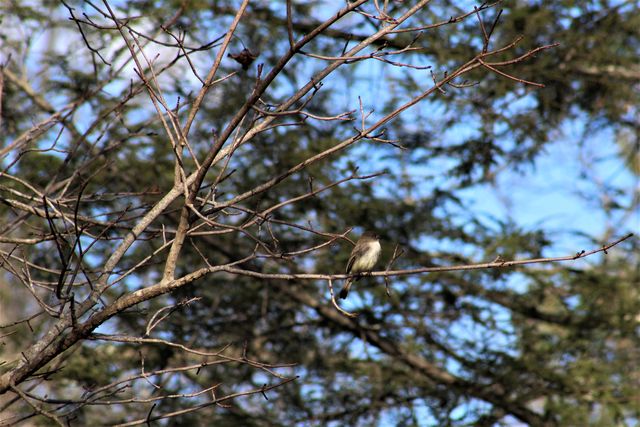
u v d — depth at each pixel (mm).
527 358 15109
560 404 14711
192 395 6539
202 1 14336
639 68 16516
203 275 6680
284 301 16391
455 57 14492
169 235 14188
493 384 15086
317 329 16656
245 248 16016
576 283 15977
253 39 15500
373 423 15211
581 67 16234
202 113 15336
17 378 6379
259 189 7039
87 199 8609
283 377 6637
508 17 14898
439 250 15930
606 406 14625
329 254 15312
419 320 15594
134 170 14656
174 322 15367
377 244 11141
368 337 16156
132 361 14828
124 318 15000
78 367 13414
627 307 15727
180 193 7324
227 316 16312
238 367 15820
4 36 12812
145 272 14891
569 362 15523
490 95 15109
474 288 15695
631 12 15617
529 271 15570
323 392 15602
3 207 11281
